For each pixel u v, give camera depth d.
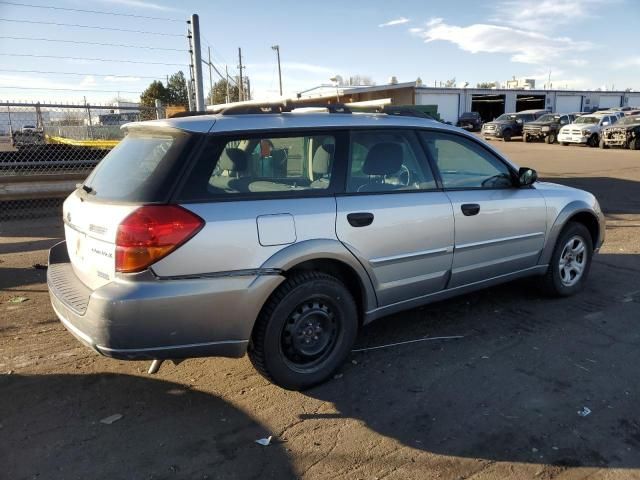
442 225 4.01
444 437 3.05
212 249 3.01
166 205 2.95
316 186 3.50
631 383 3.61
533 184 4.93
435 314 4.82
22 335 4.42
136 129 3.54
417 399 3.44
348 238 3.51
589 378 3.68
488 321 4.66
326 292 3.47
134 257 2.86
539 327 4.52
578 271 5.27
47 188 10.09
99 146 14.30
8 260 6.75
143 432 3.10
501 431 3.10
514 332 4.43
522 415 3.25
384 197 3.75
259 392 3.54
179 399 3.46
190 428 3.14
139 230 2.87
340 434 3.08
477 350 4.11
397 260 3.79
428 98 53.19
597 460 2.85
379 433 3.09
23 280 5.91
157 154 3.19
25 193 9.88
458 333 4.42
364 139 3.76
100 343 2.90
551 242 4.89
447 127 4.28
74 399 3.45
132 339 2.89
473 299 5.18
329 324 3.57
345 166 3.62
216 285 3.02
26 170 11.41
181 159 3.08
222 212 3.07
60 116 18.08
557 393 3.49
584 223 5.39
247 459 2.87
